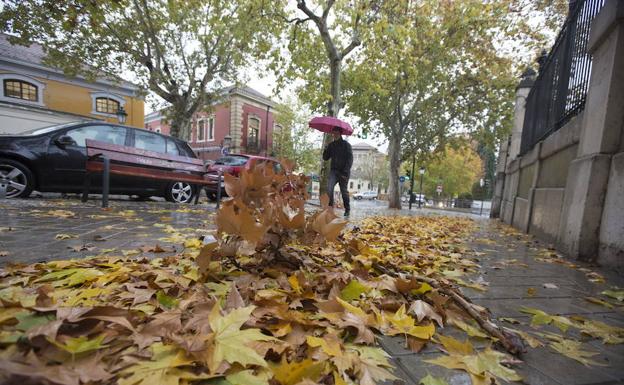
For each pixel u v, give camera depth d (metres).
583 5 4.18
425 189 45.28
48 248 2.38
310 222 1.83
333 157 6.95
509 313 1.66
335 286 1.53
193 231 3.54
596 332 1.44
